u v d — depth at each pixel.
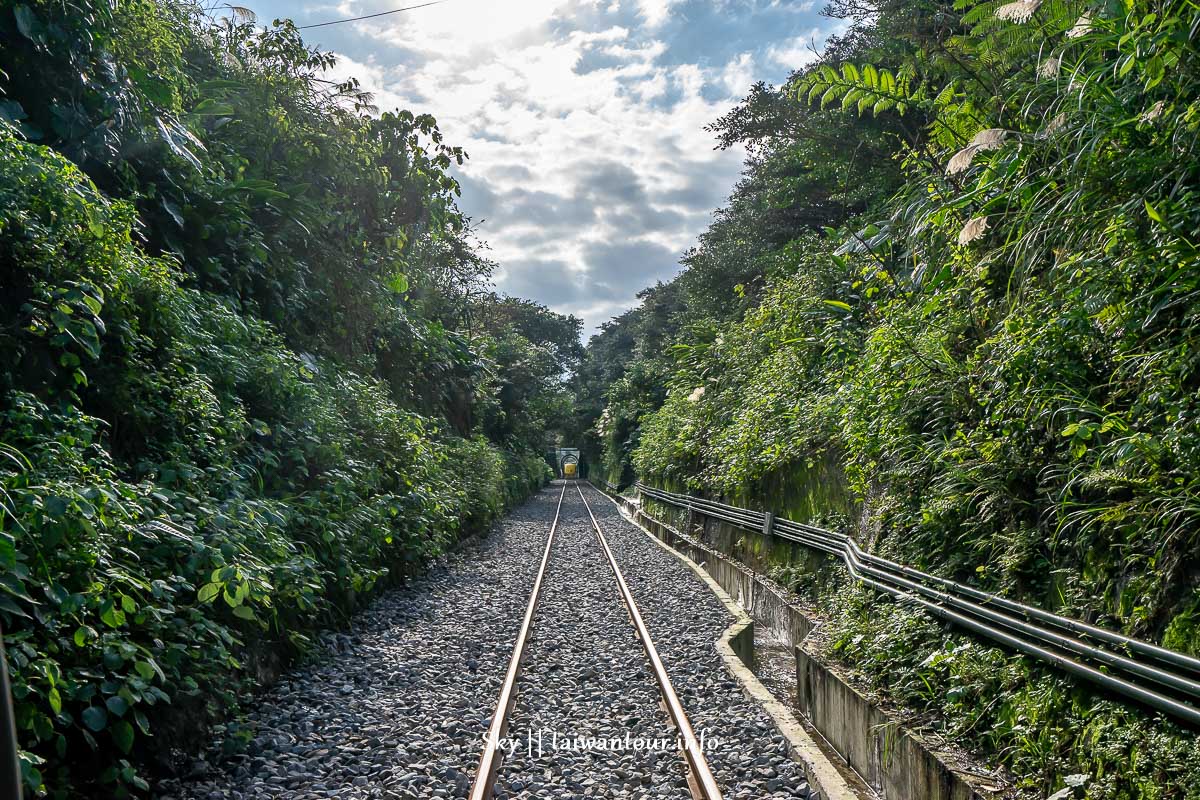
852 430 8.35
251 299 9.97
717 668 7.68
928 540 6.61
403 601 10.75
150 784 4.57
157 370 6.75
